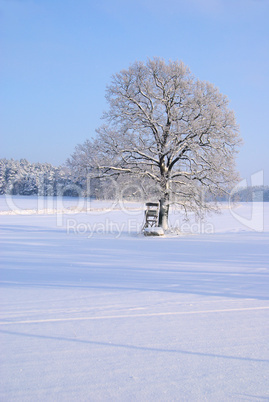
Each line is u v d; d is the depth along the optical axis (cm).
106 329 486
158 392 322
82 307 600
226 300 645
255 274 919
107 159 2417
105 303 625
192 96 2359
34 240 1933
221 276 890
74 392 322
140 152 2398
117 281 830
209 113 2231
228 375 354
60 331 479
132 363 379
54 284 799
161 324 507
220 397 315
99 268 1026
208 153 2339
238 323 511
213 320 525
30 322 519
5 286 779
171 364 377
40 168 10638
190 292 711
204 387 331
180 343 434
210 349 416
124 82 2366
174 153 2323
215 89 2389
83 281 832
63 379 345
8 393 320
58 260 1198
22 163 11394
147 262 1144
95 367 370
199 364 377
